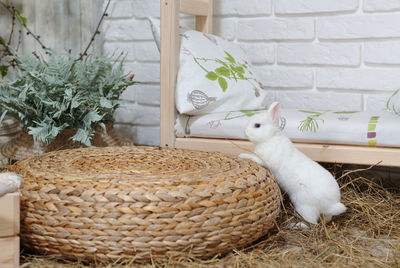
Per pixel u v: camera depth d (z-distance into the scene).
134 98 2.22
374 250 1.20
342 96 1.89
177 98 1.59
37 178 1.11
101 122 1.74
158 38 1.71
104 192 1.03
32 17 2.18
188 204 1.04
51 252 1.08
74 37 2.20
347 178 1.68
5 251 0.99
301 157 1.34
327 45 1.89
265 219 1.16
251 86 1.73
